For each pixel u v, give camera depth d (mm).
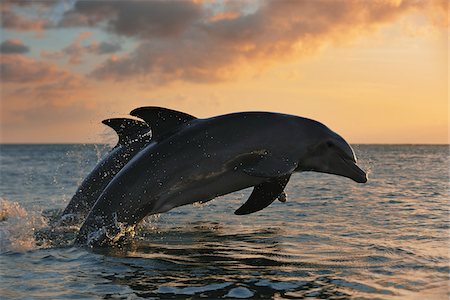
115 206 8289
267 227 9828
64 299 5566
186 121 8492
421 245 7961
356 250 7660
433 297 5480
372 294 5578
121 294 5688
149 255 7512
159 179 8242
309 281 6066
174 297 5543
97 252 7738
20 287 6023
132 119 9828
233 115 8469
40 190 18078
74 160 52438
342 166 8633
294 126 8438
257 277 6262
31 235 9102
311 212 11773
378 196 15180
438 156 67688
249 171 7816
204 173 8219
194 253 7629
